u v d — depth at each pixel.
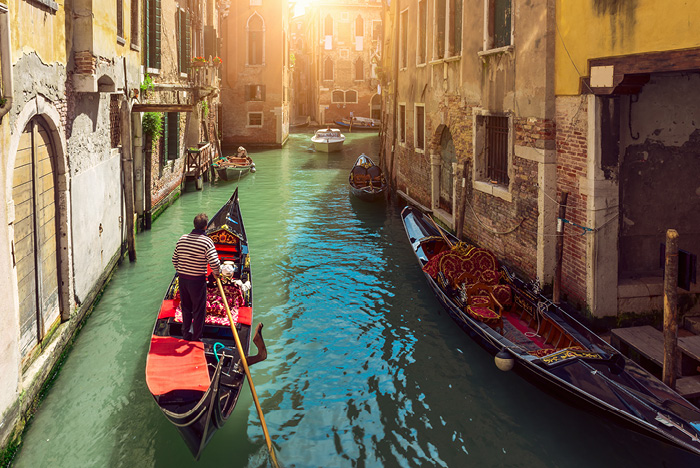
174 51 16.75
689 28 5.31
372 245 12.45
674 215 7.29
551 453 5.36
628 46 6.11
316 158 28.77
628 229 7.23
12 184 5.28
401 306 8.91
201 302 5.95
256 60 32.81
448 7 11.66
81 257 7.74
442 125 12.55
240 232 10.50
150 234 12.76
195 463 5.16
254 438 5.58
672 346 5.25
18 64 5.35
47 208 6.61
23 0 5.50
